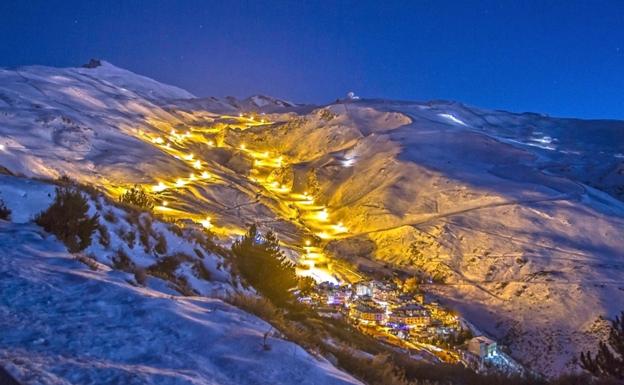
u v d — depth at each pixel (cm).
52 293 731
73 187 1691
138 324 672
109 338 609
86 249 1337
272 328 815
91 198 1655
